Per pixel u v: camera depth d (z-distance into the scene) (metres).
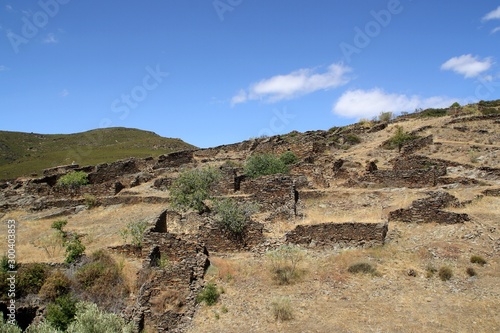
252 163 51.38
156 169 69.06
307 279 25.20
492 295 21.58
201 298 24.25
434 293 22.48
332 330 20.06
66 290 27.17
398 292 22.89
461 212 31.61
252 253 29.89
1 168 142.88
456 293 22.25
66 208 50.28
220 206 33.25
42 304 26.64
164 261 28.36
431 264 25.33
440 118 82.00
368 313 21.17
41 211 51.66
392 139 67.00
